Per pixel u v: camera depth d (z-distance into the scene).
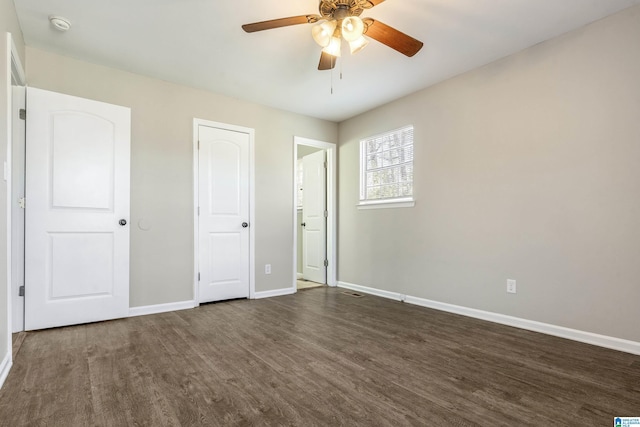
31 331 2.73
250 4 2.32
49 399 1.68
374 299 4.05
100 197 3.04
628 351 2.31
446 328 2.88
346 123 4.80
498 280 3.04
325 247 5.03
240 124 4.03
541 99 2.78
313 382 1.88
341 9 2.07
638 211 2.29
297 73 3.35
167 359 2.19
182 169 3.60
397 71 3.30
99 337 2.62
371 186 4.43
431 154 3.63
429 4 2.31
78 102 2.95
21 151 2.71
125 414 1.55
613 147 2.40
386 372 2.02
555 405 1.65
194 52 2.95
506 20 2.49
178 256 3.55
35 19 2.47
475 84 3.24
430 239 3.63
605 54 2.45
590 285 2.50
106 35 2.69
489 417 1.55
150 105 3.42
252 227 4.10
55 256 2.83
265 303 3.83
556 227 2.68
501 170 3.03
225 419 1.52
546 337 2.64
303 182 5.48
